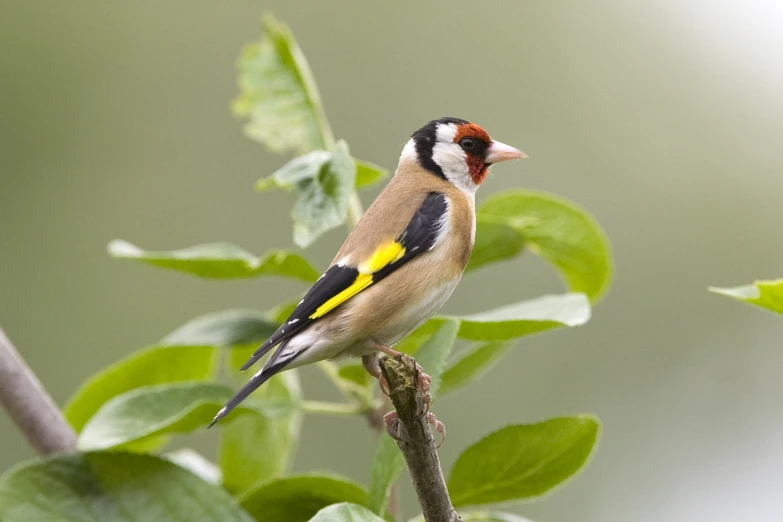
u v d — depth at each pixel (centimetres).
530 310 574
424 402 481
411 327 675
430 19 1322
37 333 1219
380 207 706
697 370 1174
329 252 1191
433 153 793
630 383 1168
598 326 1186
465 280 1143
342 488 555
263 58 700
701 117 1299
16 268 1230
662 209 1255
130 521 502
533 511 1102
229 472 676
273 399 600
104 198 1267
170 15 1336
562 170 1262
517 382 1145
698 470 1119
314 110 688
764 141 1284
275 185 619
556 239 675
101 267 1244
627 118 1291
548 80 1309
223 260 598
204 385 592
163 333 1229
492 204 661
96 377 658
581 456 547
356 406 627
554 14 1338
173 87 1316
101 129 1293
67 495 504
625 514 1102
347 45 1307
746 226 1249
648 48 1330
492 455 549
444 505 482
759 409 1153
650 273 1224
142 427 568
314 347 630
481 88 1295
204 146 1298
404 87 1295
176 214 1271
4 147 1263
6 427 1125
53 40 1302
